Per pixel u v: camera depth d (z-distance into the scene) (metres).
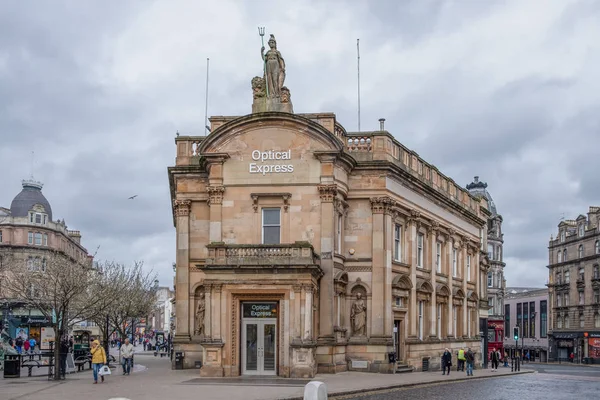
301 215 38.59
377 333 40.75
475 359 59.62
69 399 24.92
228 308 35.41
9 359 36.47
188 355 41.91
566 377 48.72
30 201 104.19
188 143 43.09
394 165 41.78
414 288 45.75
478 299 61.09
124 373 37.97
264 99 40.78
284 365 34.91
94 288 52.66
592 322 103.00
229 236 38.81
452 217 54.47
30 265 80.62
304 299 34.91
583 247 107.31
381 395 29.27
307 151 38.81
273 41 41.09
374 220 41.44
